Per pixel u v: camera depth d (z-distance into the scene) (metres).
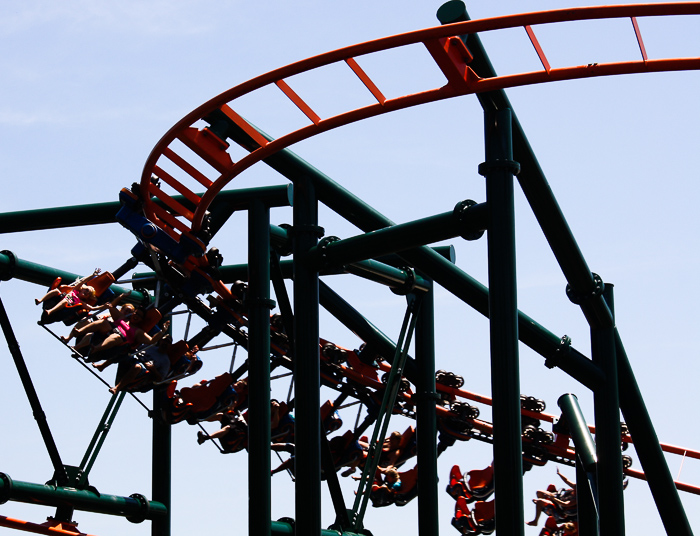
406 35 16.64
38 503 21.67
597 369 22.67
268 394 21.64
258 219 22.31
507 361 17.67
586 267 21.80
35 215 23.62
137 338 21.86
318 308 21.09
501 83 17.05
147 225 21.47
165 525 24.94
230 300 23.23
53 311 21.64
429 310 25.41
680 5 15.92
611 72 16.72
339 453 26.25
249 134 19.67
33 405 22.55
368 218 22.20
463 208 19.38
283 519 22.78
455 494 28.48
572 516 29.77
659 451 24.00
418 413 25.05
